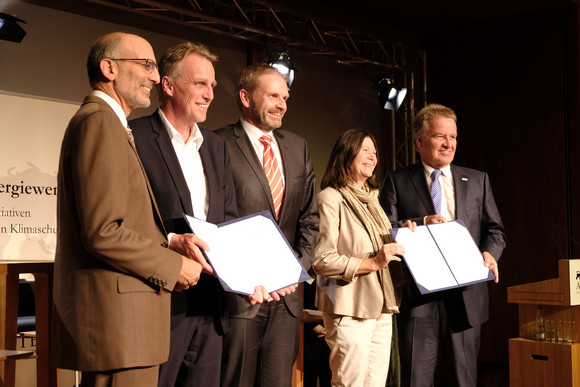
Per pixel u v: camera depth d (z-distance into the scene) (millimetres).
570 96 6617
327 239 2957
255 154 2580
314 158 7066
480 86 7219
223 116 6352
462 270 3061
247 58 6574
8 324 2691
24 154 4988
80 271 1812
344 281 2939
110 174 1788
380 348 3023
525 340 3713
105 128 1818
